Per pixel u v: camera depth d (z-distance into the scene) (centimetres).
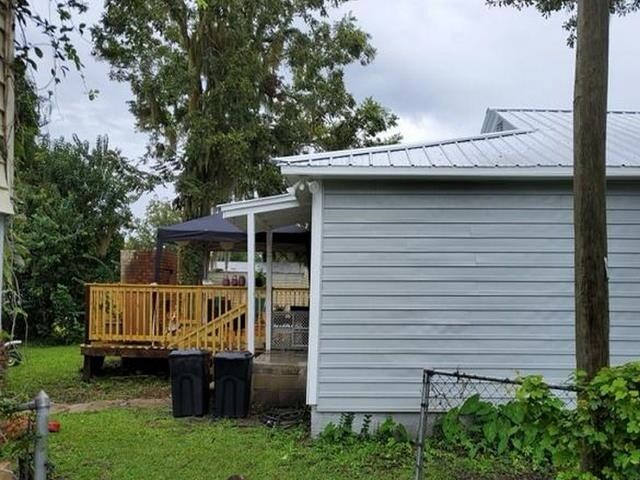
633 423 291
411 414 638
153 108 1831
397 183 647
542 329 641
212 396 769
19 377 1001
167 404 809
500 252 646
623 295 639
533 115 990
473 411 606
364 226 646
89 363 980
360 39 2042
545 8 790
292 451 579
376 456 565
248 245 825
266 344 945
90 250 1642
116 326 985
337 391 638
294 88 2036
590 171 358
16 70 427
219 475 508
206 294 990
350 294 643
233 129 1844
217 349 971
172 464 536
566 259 645
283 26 2000
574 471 309
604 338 354
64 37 457
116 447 587
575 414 313
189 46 1858
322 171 618
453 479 508
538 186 648
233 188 1875
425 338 642
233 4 1817
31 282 1522
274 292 1279
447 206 648
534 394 311
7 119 421
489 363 639
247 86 1819
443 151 704
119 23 720
